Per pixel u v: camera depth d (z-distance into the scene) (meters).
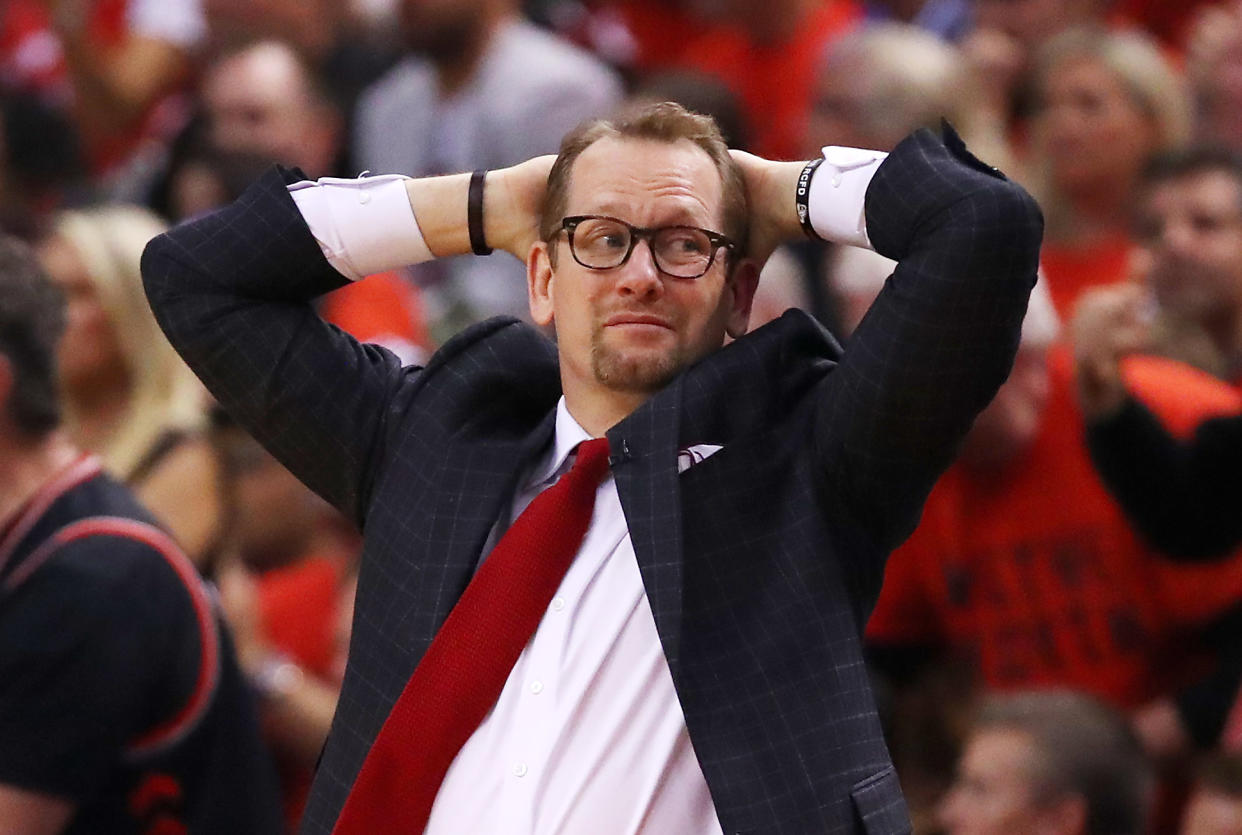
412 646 9.45
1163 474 14.63
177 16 27.55
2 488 12.02
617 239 9.71
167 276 10.44
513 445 9.92
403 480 9.98
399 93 23.30
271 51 22.14
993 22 23.05
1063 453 15.30
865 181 9.80
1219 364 16.48
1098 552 15.27
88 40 27.06
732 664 9.06
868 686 9.22
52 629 11.66
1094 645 15.30
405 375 10.54
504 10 22.89
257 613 16.00
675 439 9.39
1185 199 16.70
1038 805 13.02
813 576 9.26
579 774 9.06
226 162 21.23
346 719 9.62
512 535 9.48
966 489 15.73
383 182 10.54
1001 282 9.09
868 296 16.83
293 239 10.45
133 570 11.95
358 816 9.23
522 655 9.34
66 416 16.34
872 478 9.37
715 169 9.93
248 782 12.41
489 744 9.23
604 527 9.53
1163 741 14.80
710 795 9.05
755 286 10.22
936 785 15.40
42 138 23.17
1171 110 19.36
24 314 12.05
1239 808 13.53
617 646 9.26
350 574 17.14
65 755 11.59
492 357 10.35
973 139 19.16
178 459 15.91
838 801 8.89
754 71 23.98
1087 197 19.23
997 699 13.68
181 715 12.09
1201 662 15.14
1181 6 24.83
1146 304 15.78
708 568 9.25
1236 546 14.84
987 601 15.70
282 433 10.39
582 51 24.98
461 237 10.48
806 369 9.95
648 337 9.66
